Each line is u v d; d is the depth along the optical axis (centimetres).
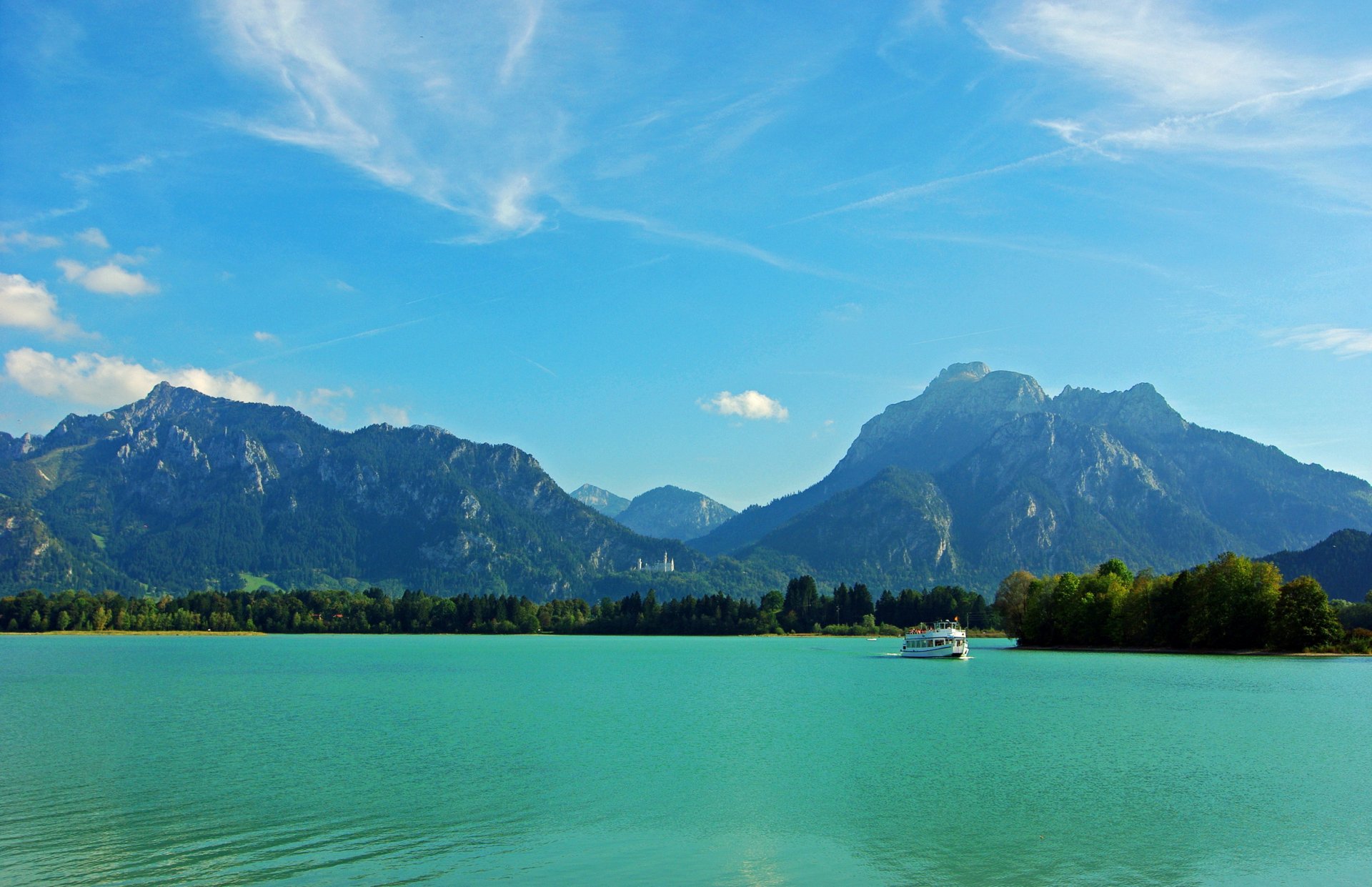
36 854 5112
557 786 6775
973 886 4700
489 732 9325
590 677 16550
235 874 4800
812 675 16838
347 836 5481
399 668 18900
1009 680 15162
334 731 9356
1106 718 10362
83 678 15912
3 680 15438
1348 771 7375
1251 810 6147
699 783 6875
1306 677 15225
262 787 6688
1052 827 5741
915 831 5641
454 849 5225
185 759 7744
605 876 4797
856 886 4703
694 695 13088
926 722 10075
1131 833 5612
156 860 5019
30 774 7125
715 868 4934
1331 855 5225
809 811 6106
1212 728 9575
